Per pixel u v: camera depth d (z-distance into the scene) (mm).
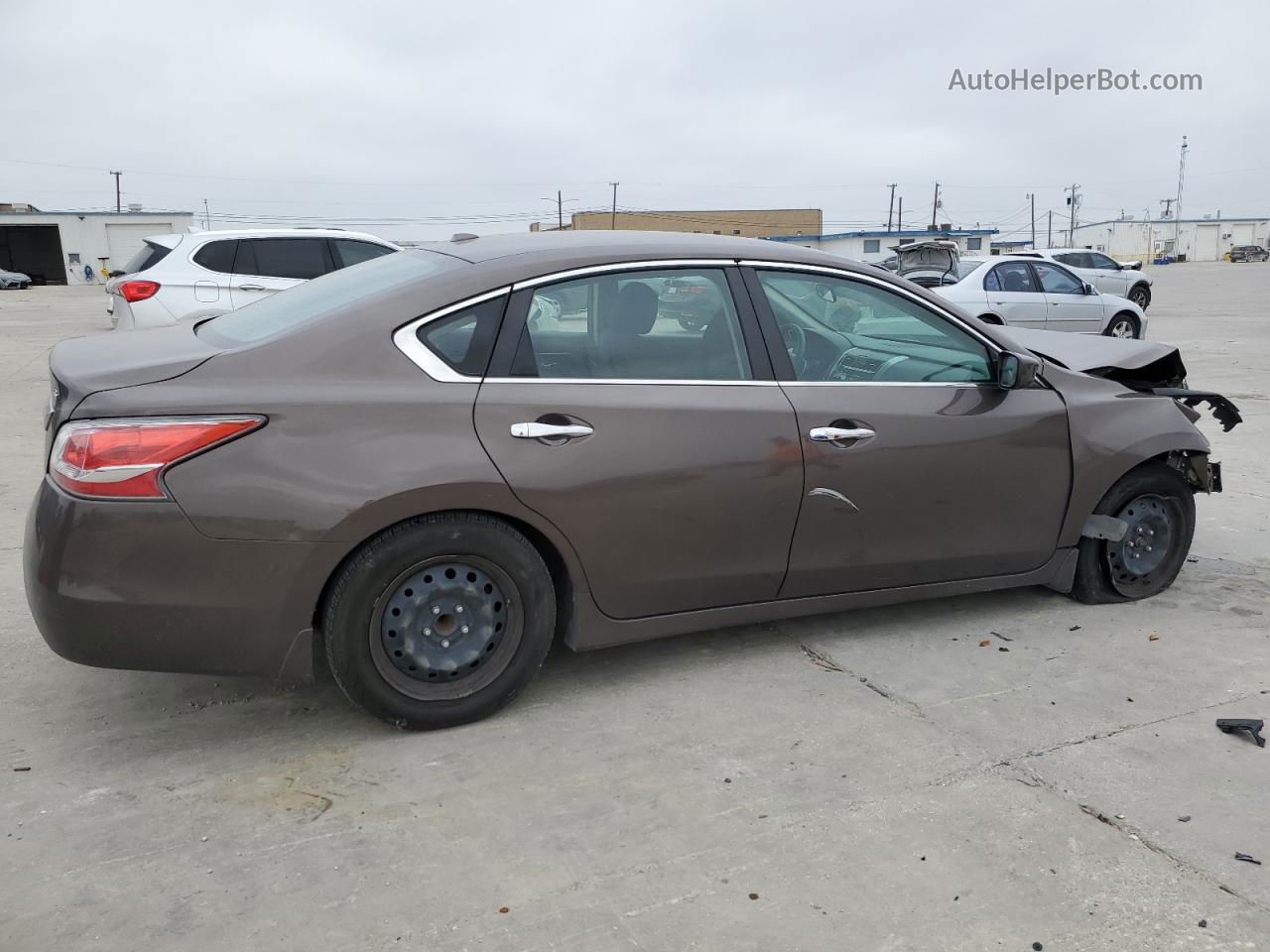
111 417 2744
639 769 2986
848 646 3918
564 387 3191
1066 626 4137
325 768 2973
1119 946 2252
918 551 3797
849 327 3715
